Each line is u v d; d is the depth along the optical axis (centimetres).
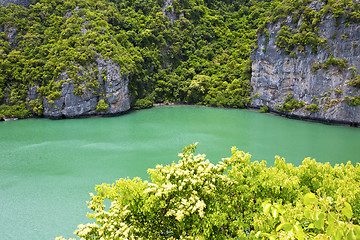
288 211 755
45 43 6844
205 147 3753
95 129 4903
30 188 2562
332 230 477
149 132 4656
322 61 5300
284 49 5934
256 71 6781
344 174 1210
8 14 7025
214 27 9825
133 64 6906
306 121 5512
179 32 9062
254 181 1025
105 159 3319
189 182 934
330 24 5188
